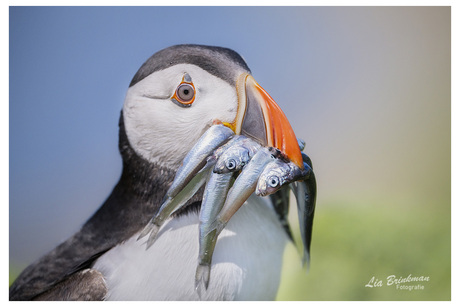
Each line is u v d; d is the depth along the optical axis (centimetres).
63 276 614
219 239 597
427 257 1074
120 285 580
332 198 1239
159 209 568
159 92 595
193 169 559
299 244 829
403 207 1207
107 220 633
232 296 590
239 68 593
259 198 657
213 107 582
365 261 1080
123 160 632
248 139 569
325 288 1030
